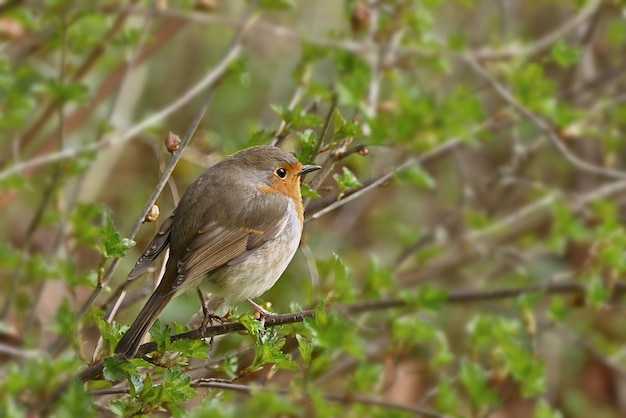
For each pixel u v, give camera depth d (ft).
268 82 52.65
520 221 49.11
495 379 32.12
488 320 32.78
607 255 34.27
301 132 31.04
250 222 28.19
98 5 36.29
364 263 47.29
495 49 41.14
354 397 30.76
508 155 52.21
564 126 37.70
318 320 24.67
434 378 44.91
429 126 34.81
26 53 40.11
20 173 37.14
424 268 45.47
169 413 27.48
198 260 27.09
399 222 48.60
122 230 46.68
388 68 36.91
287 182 29.12
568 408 47.62
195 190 28.45
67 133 41.55
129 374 23.76
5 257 33.58
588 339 44.39
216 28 52.03
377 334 43.11
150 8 38.34
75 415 22.12
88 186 44.65
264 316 26.91
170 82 51.85
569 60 37.24
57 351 31.83
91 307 25.93
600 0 42.19
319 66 46.39
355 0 37.09
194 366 27.37
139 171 49.96
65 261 30.94
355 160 31.65
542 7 53.47
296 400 29.04
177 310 41.06
